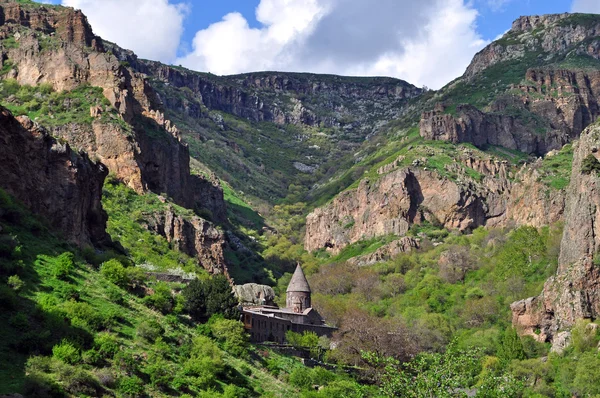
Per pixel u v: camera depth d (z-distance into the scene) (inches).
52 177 6225.4
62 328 4645.7
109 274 5876.0
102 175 7111.2
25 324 4456.2
